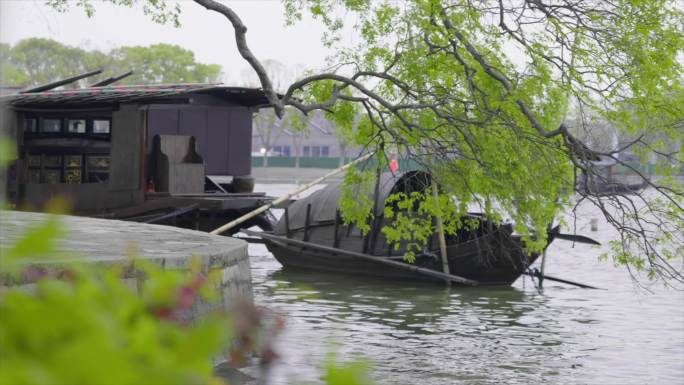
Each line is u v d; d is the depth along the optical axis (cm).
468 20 2288
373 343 2208
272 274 3753
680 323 2638
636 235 2120
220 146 4412
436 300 3062
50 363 137
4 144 150
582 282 3634
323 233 3856
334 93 2509
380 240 3688
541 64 2219
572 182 2347
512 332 2448
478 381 1828
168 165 4053
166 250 1631
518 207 2411
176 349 151
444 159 2467
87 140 4128
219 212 4250
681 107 2080
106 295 158
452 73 2370
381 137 2564
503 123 2283
